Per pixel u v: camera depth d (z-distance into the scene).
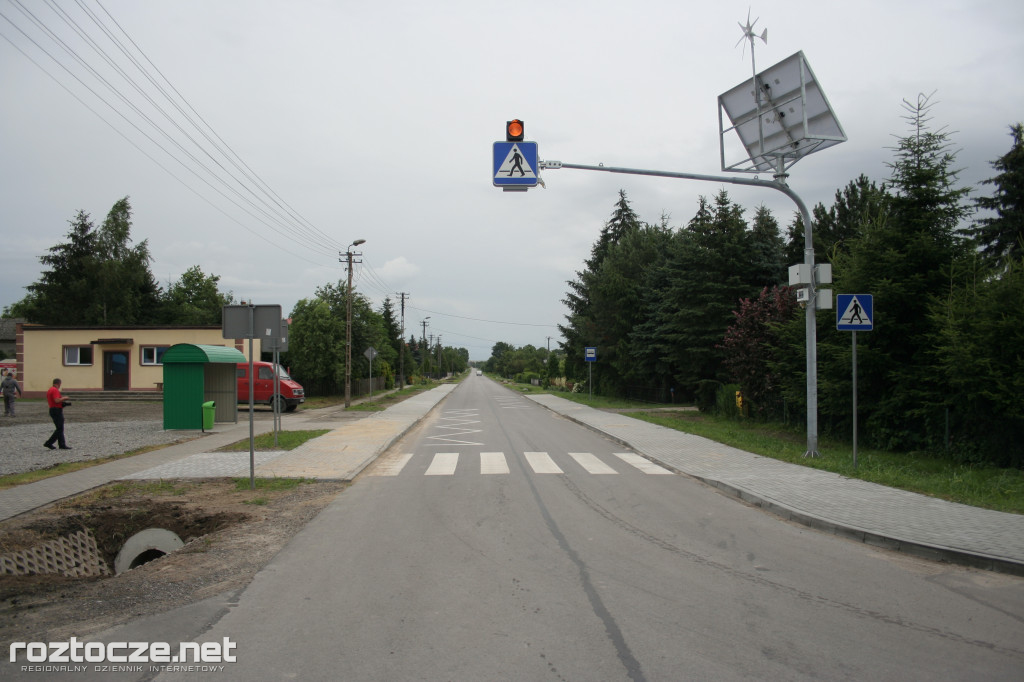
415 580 5.46
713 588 5.27
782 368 16.70
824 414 15.76
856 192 27.61
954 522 7.21
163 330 34.88
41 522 7.84
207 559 6.17
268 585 5.38
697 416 24.05
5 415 23.11
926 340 13.10
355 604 4.90
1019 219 27.36
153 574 5.73
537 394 47.66
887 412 13.34
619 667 3.79
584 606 4.84
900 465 11.77
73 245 52.28
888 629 4.42
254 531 7.26
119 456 13.13
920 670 3.78
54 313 50.00
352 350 42.41
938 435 12.61
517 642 4.17
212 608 4.87
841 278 15.02
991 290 11.35
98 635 4.39
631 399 37.44
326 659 3.93
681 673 3.72
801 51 12.41
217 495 9.38
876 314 13.49
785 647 4.10
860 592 5.20
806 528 7.35
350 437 16.67
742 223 26.41
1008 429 11.23
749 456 12.96
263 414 26.59
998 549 6.11
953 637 4.29
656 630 4.38
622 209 52.50
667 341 30.86
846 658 3.94
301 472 11.09
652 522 7.61
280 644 4.17
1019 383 10.28
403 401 37.16
